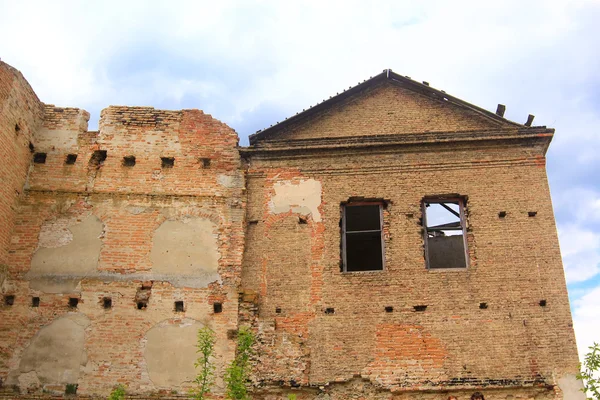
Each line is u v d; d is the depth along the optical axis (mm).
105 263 14195
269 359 13211
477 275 13672
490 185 14602
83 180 15133
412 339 13172
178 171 15312
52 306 13727
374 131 15719
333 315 13578
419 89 16078
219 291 13938
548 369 12672
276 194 15047
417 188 14758
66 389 12930
